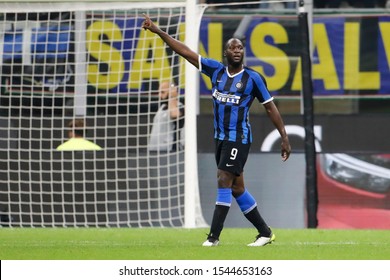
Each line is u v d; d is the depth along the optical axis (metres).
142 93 56.06
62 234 45.34
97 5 50.16
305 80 50.59
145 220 53.91
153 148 54.19
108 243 39.94
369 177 53.16
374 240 42.12
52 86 55.84
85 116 54.81
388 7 57.53
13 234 45.34
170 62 56.00
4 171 54.62
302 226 52.66
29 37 55.94
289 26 57.25
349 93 57.72
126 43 56.06
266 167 53.03
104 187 53.81
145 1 49.88
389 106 57.62
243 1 57.50
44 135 54.88
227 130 37.12
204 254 34.72
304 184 52.78
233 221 52.62
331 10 57.62
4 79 55.62
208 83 57.00
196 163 51.69
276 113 37.53
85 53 55.88
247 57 57.47
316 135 55.62
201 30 57.50
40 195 54.31
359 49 57.66
